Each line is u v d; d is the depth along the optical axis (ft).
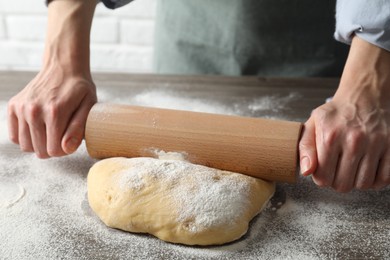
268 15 4.01
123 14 5.68
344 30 2.69
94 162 2.96
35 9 5.67
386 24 2.51
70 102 2.82
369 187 2.53
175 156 2.67
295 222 2.50
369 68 2.61
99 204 2.44
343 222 2.50
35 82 2.95
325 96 3.76
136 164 2.54
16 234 2.36
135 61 5.92
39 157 2.89
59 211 2.53
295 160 2.52
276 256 2.28
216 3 4.09
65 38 3.07
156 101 3.65
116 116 2.75
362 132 2.44
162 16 4.40
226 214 2.33
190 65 4.43
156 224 2.32
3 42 5.87
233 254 2.29
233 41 4.16
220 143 2.60
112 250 2.29
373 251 2.31
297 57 4.17
